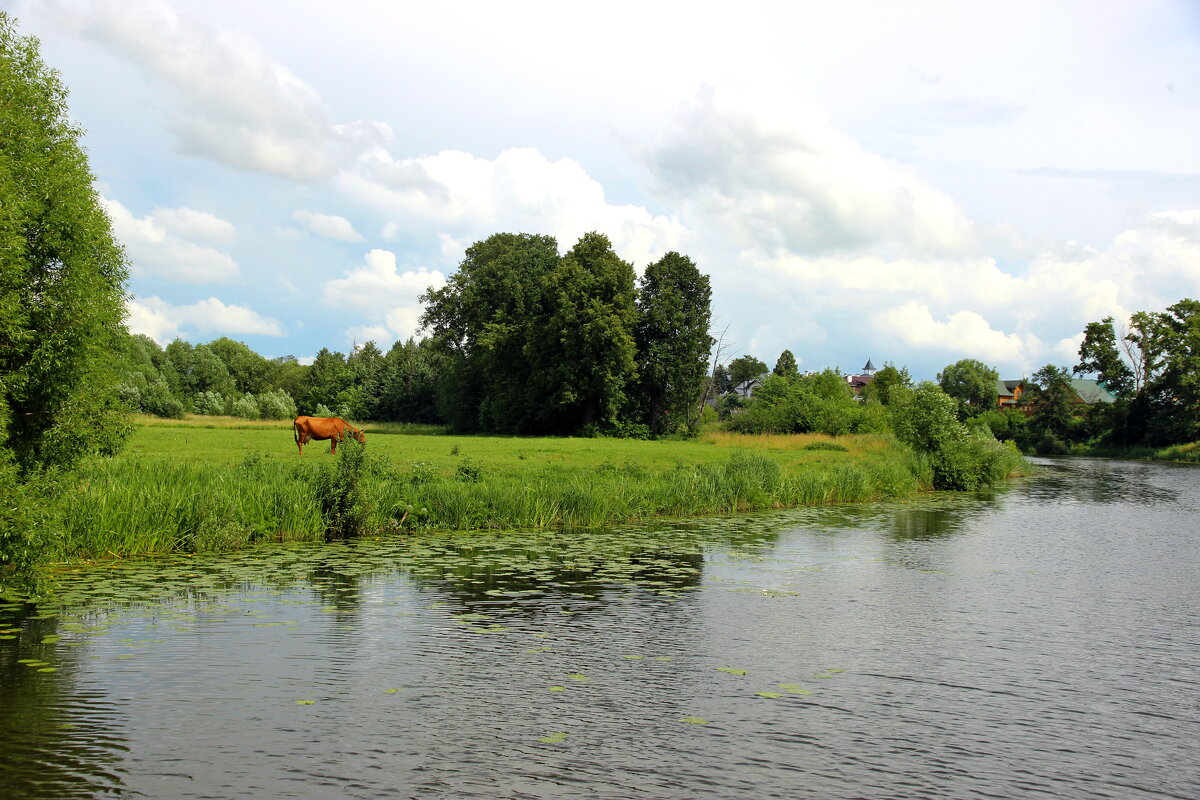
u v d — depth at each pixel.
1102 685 8.71
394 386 88.12
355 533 17.34
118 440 14.34
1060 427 90.81
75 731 6.78
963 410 101.44
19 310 11.61
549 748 6.68
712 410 79.38
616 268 58.88
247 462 21.09
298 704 7.51
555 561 14.92
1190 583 14.45
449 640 9.68
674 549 16.70
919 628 10.91
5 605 10.98
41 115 13.71
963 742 7.07
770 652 9.56
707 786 6.07
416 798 5.75
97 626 10.01
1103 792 6.18
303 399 103.06
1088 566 16.14
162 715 7.17
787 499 26.42
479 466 26.38
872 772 6.40
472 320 67.69
